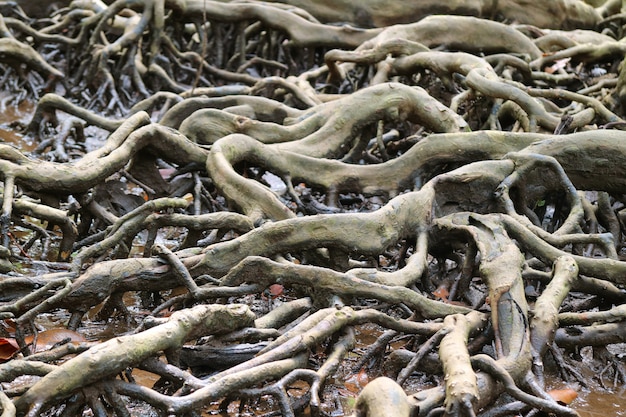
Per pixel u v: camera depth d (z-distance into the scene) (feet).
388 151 22.71
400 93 20.15
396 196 17.26
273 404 12.25
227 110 22.24
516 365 12.11
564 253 14.97
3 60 29.14
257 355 12.07
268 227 14.57
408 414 10.25
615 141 17.69
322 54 32.40
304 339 11.91
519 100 20.71
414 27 27.37
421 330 13.12
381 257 17.94
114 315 14.83
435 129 20.01
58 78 29.76
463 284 15.23
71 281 13.93
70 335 13.64
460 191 17.01
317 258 15.20
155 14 28.94
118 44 28.60
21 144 24.66
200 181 19.13
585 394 13.42
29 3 33.37
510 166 17.39
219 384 10.94
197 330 11.89
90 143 25.86
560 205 18.28
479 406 11.21
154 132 18.34
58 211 15.96
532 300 15.08
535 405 11.30
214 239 16.24
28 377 12.44
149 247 15.52
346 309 12.65
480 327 13.17
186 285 13.79
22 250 15.90
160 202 15.61
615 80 25.13
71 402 10.62
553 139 17.89
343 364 13.58
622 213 19.72
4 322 13.82
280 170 18.45
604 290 14.87
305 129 20.25
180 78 31.60
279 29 30.55
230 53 31.91
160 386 12.04
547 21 33.76
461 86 24.90
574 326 14.07
